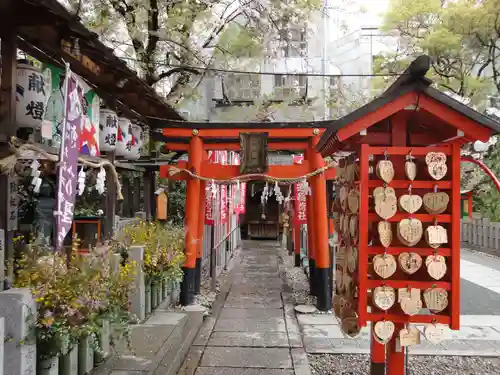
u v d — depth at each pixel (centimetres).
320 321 793
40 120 418
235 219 1917
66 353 386
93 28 897
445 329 378
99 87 590
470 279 1247
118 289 469
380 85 1781
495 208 1847
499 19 1519
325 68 2052
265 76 2053
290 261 1572
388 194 366
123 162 845
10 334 330
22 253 413
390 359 406
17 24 382
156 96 643
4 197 382
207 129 855
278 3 1098
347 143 422
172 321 682
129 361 502
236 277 1251
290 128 851
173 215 1294
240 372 559
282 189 2153
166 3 1009
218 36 1188
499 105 1678
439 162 368
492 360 600
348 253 413
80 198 828
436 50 1590
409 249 371
